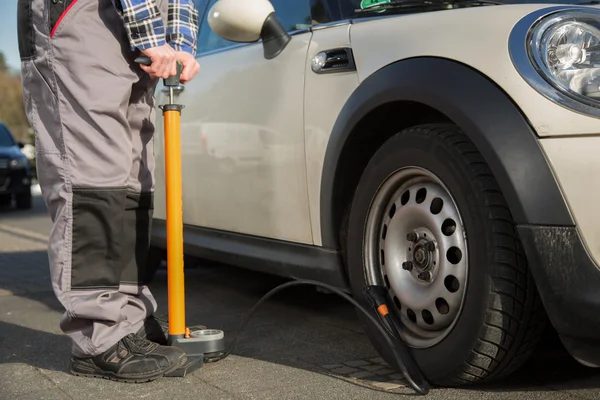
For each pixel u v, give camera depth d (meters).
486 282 1.83
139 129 2.30
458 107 1.84
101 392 2.08
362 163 2.29
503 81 1.79
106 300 2.17
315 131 2.34
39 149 2.16
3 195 10.14
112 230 2.15
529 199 1.72
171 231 2.27
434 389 2.02
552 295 1.73
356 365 2.29
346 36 2.29
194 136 3.05
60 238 2.15
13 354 2.51
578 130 1.69
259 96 2.62
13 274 4.35
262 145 2.61
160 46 2.11
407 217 2.09
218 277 3.97
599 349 1.77
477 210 1.85
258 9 2.45
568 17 1.82
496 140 1.76
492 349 1.85
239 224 2.79
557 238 1.70
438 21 2.02
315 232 2.40
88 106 2.07
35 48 2.14
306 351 2.48
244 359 2.40
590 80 1.72
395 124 2.20
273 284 3.73
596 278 1.68
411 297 2.07
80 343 2.19
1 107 29.86
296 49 2.47
